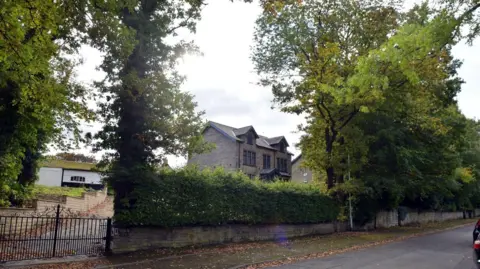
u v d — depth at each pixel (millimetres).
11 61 8070
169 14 13391
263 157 47750
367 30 19891
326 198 21375
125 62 11773
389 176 22609
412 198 29781
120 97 12016
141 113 12242
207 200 14227
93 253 11133
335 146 21938
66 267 9344
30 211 15914
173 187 13109
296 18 20344
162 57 12570
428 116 22406
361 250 14586
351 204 23203
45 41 8047
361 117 20703
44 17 7520
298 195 19281
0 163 10797
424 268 10578
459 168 27297
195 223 13914
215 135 44750
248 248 14008
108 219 11625
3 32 6773
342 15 20375
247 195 16188
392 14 19547
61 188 32375
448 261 11891
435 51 8828
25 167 17719
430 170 25062
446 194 31922
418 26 7934
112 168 12016
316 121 22812
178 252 12281
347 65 19422
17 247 11281
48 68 9336
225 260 11242
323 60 19203
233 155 42781
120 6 10305
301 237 18609
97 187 47500
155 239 12656
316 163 22172
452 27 7566
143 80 11656
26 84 9000
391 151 22328
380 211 27188
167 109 12430
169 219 12805
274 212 17484
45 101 9414
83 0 9383
